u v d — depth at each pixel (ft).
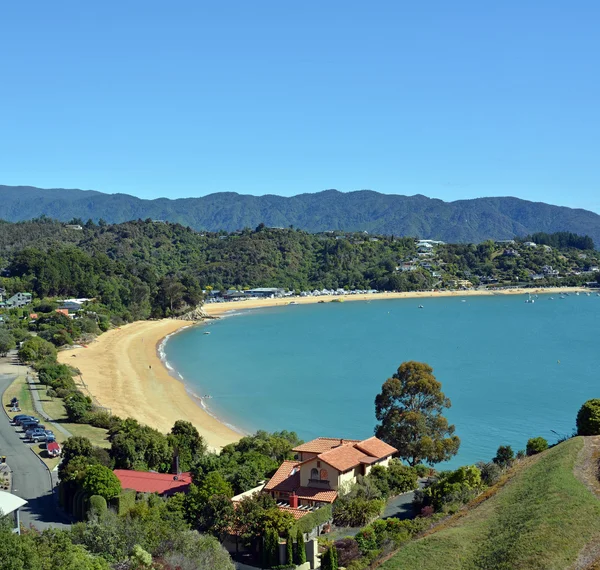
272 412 393.09
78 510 196.13
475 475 186.91
